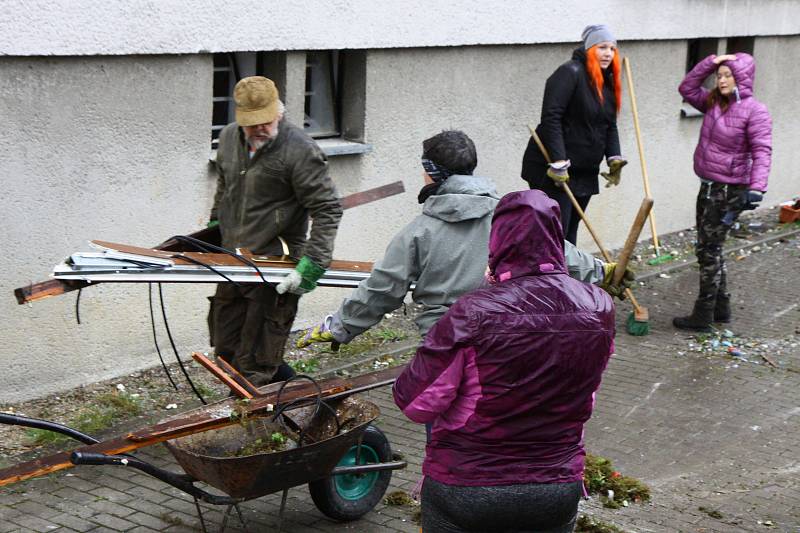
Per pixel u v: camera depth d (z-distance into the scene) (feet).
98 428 19.04
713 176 26.73
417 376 10.47
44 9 18.94
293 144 15.83
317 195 15.89
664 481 18.33
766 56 40.65
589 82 25.90
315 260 15.88
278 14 22.98
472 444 10.52
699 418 21.53
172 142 21.84
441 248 14.35
